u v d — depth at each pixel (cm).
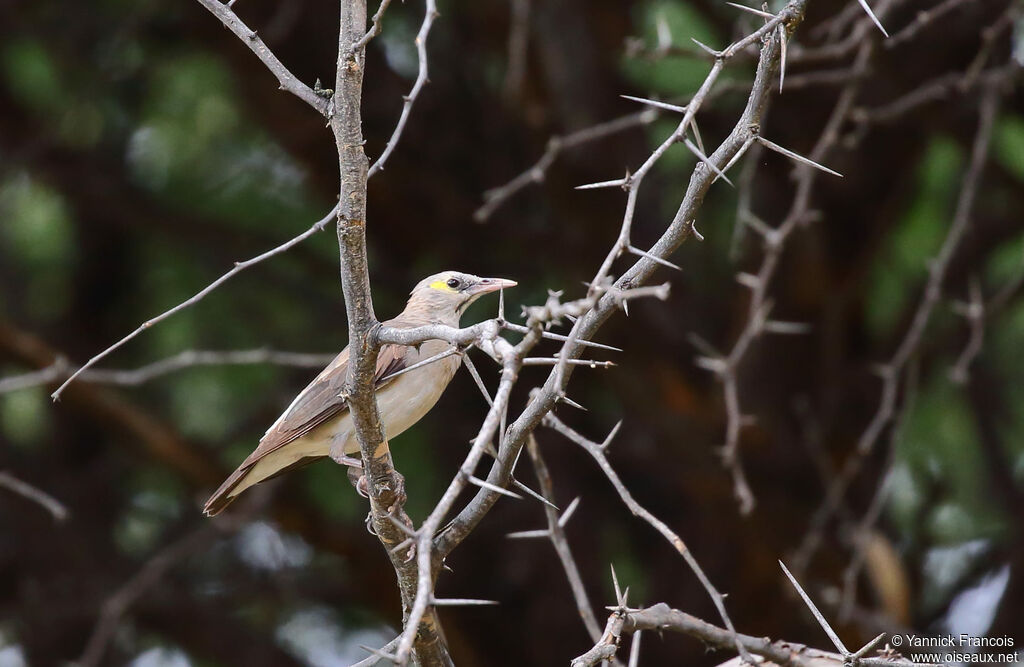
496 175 1330
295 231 1341
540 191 1343
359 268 471
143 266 1416
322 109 468
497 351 399
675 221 486
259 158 1380
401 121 506
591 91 1291
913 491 1382
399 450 1351
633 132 1304
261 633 1362
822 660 561
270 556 1452
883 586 1196
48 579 1343
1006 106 1191
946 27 1118
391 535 531
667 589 1366
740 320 1287
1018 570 1260
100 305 1425
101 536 1383
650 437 1291
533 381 1347
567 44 1291
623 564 1441
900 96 1157
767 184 1266
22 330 1294
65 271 1419
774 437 1266
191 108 1353
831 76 874
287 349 1340
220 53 1244
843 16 903
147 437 1246
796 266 1273
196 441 1284
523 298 1334
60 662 1330
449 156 1318
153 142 1390
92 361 521
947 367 1329
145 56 1324
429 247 1346
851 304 1331
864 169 1239
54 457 1423
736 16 1227
